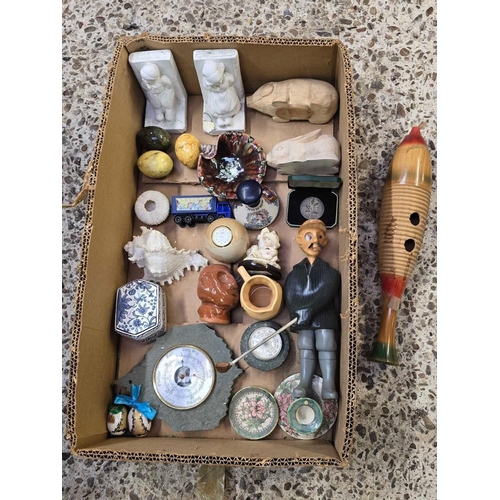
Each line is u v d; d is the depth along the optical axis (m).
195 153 1.18
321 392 1.03
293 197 1.18
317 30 1.35
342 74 1.08
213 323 1.12
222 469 1.10
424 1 1.35
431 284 1.19
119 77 1.11
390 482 1.10
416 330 1.17
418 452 1.11
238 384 1.10
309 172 1.18
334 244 1.16
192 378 1.08
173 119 1.24
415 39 1.33
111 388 1.10
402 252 1.08
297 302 1.03
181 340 1.11
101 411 1.04
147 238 1.14
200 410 1.06
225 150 1.18
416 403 1.14
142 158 1.20
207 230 1.13
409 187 1.09
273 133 1.24
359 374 1.15
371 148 1.26
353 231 0.95
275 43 1.10
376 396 1.14
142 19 1.39
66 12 1.40
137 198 1.20
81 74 1.36
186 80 1.24
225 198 1.18
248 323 1.14
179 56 1.17
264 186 1.20
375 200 1.23
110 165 1.07
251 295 1.11
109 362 1.09
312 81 1.17
